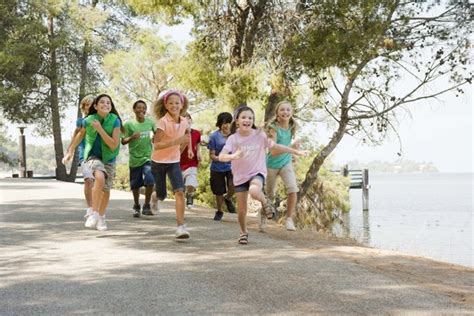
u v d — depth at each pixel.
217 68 17.08
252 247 7.47
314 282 5.55
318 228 20.36
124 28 33.56
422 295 5.12
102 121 8.48
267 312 4.61
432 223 30.03
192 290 5.25
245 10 16.67
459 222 30.53
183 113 8.07
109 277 5.74
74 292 5.20
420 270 6.29
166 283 5.50
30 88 33.09
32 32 31.28
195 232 8.75
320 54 13.66
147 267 6.18
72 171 35.22
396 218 33.66
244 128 7.50
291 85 15.82
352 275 5.87
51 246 7.44
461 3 13.67
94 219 8.64
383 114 15.03
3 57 29.83
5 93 31.22
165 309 4.70
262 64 16.09
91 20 31.94
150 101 24.55
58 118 33.94
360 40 13.19
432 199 57.50
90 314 4.58
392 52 14.17
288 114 9.02
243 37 16.91
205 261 6.51
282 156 9.13
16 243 7.66
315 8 13.99
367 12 13.29
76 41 33.06
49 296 5.08
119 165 25.16
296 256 6.86
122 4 32.06
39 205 12.48
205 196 21.39
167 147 7.67
